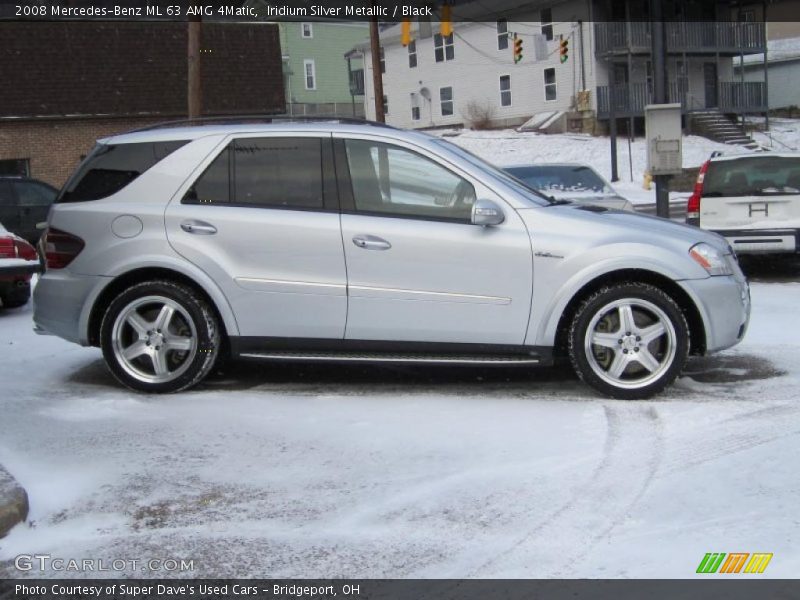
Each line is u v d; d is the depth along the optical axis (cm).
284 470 480
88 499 445
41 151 2669
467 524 411
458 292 596
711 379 655
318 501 439
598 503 429
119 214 620
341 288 601
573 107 3916
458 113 4500
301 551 389
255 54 2994
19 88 2655
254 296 607
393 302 600
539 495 440
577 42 3869
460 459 491
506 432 535
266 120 643
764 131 4109
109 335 620
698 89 4116
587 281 588
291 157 620
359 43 5147
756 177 1138
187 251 609
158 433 541
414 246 596
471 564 374
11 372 705
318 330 608
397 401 608
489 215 586
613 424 546
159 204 620
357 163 615
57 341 834
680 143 1225
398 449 508
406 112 4791
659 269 589
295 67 5375
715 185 1148
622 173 3253
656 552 380
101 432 544
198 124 643
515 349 602
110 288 628
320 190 613
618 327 596
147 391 624
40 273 650
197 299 615
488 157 3519
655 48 1229
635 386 595
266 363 726
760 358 719
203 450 511
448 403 601
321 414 577
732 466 471
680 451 496
